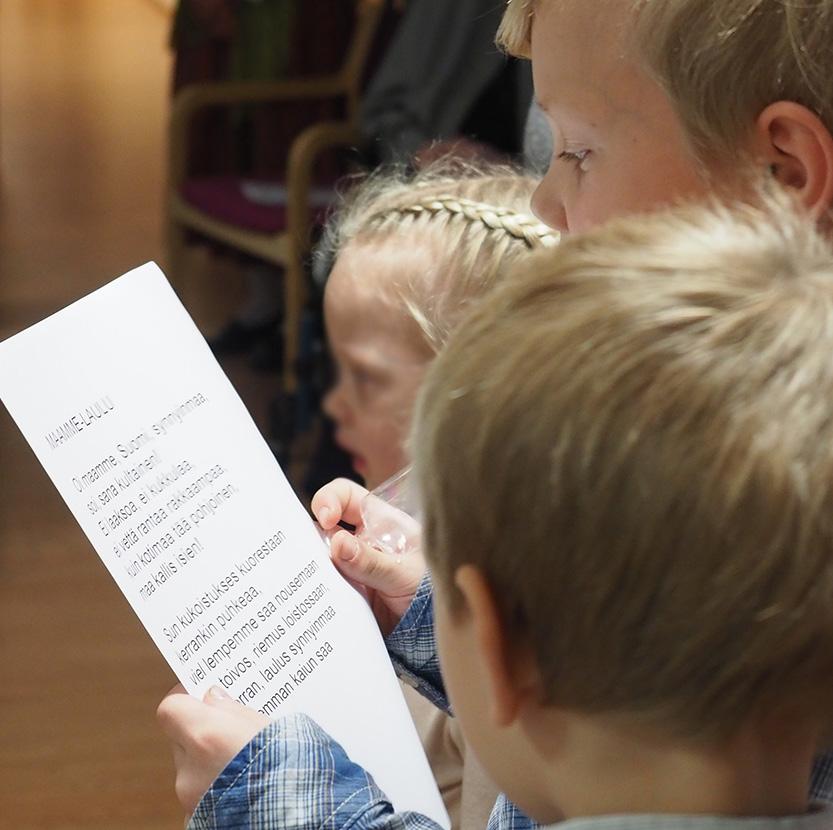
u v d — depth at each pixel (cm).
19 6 848
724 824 54
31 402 75
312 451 285
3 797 206
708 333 51
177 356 80
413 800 77
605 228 59
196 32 367
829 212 72
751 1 71
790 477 49
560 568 52
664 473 50
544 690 55
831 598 50
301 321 288
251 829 67
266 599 78
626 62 76
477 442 54
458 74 249
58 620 257
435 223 130
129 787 210
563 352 52
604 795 56
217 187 336
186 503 77
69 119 601
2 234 453
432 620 89
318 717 77
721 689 51
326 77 361
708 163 76
